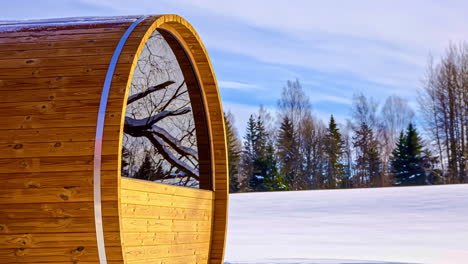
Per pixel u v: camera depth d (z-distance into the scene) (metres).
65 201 3.81
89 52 4.23
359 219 15.59
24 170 3.85
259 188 48.03
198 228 6.14
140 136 5.49
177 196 5.55
